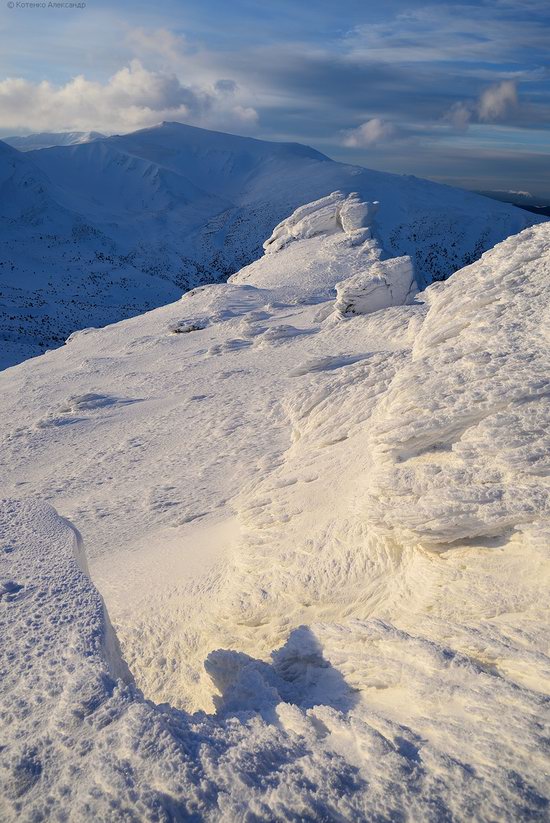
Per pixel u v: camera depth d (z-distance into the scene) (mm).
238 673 7305
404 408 10047
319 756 4977
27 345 150375
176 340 48312
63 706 5066
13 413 37562
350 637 7297
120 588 13914
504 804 4473
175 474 23000
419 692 5949
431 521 8398
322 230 81875
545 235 13297
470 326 11922
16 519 8336
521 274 12555
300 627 7941
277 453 21359
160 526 18234
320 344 38344
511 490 7969
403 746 5148
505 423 8586
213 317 52375
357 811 4484
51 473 26406
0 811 4332
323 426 18188
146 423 30750
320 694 6723
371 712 5871
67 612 6215
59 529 8039
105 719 4969
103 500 21828
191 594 12391
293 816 4406
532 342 10180
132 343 49469
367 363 22188
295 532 11992
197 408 31141
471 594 7656
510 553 7773
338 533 10992
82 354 50312
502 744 4992
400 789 4645
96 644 5734
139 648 11445
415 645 6625
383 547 9891
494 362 9898
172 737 4840
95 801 4363
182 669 10555
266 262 77562
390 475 9398
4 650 5695
